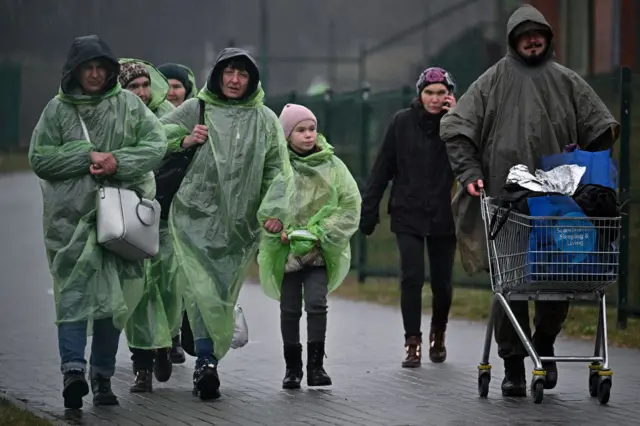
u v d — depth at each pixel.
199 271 18.88
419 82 22.47
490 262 18.03
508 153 18.41
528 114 18.42
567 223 17.47
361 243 36.28
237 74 19.03
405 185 22.42
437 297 22.34
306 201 20.05
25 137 125.69
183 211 19.02
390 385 19.94
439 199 22.25
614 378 20.39
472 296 31.88
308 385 19.91
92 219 17.80
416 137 22.44
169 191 19.20
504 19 49.69
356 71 130.38
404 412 17.66
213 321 18.80
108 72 17.94
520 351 18.69
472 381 20.27
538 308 18.91
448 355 23.20
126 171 17.73
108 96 17.98
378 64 84.31
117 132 17.95
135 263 18.12
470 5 68.44
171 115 19.20
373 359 22.75
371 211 22.78
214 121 19.09
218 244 18.94
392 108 34.81
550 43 18.69
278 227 18.91
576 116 18.59
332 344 24.64
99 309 17.69
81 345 17.70
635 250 26.33
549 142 18.44
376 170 22.77
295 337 19.88
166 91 21.41
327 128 38.09
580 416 17.25
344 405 18.23
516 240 17.72
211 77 19.11
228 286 18.97
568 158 17.94
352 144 36.62
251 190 19.06
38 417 17.22
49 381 20.47
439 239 22.34
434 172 22.34
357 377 20.80
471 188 18.22
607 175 17.91
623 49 46.56
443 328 22.41
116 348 18.39
